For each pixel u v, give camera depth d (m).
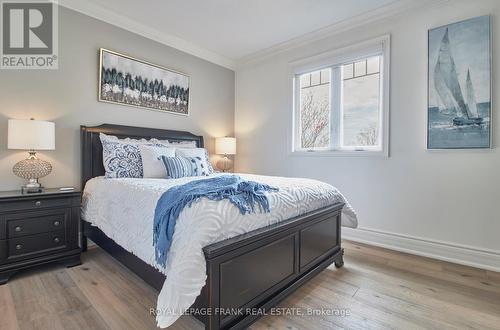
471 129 2.34
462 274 2.19
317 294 1.87
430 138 2.54
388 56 2.79
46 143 2.25
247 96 4.23
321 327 1.51
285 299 1.79
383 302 1.76
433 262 2.44
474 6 2.32
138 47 3.17
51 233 2.22
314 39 3.38
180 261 1.20
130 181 2.15
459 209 2.43
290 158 3.68
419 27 2.60
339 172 3.20
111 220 2.06
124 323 1.52
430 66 2.53
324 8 2.78
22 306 1.68
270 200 1.66
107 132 2.85
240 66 4.31
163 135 3.36
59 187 2.60
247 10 2.82
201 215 1.29
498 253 2.24
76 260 2.35
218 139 3.99
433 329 1.49
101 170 2.80
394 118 2.77
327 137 3.38
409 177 2.70
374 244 2.92
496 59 2.24
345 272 2.23
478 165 2.33
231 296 1.34
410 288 1.95
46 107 2.52
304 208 1.91
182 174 2.63
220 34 3.38
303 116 3.62
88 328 1.47
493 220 2.27
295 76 3.65
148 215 1.64
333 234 2.28
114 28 2.96
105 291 1.87
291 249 1.76
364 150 3.05
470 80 2.33
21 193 2.17
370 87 3.01
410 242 2.69
